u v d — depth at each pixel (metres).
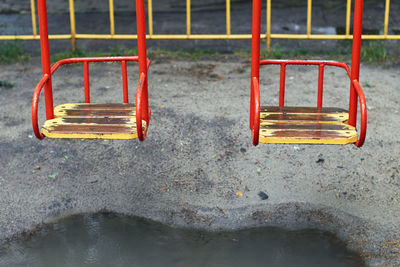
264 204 4.64
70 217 4.55
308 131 3.64
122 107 4.19
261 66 8.20
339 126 3.76
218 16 11.16
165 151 5.41
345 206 4.59
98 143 5.56
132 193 4.83
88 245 4.21
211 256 4.05
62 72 7.93
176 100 6.66
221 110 6.29
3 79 7.57
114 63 8.40
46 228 4.42
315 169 5.11
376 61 8.31
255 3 3.75
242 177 5.00
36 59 8.65
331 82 7.35
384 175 4.98
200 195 4.77
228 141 5.55
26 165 5.20
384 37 8.40
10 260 4.04
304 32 9.88
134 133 3.55
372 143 5.48
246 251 4.11
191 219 4.49
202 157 5.30
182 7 11.98
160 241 4.24
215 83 7.39
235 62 8.48
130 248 4.16
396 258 3.95
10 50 8.72
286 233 4.31
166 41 9.70
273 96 6.77
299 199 4.69
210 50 9.12
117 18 10.99
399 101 6.59
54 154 5.38
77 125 3.73
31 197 4.76
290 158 5.28
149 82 7.43
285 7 11.73
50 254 4.11
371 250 4.07
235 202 4.67
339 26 10.23
